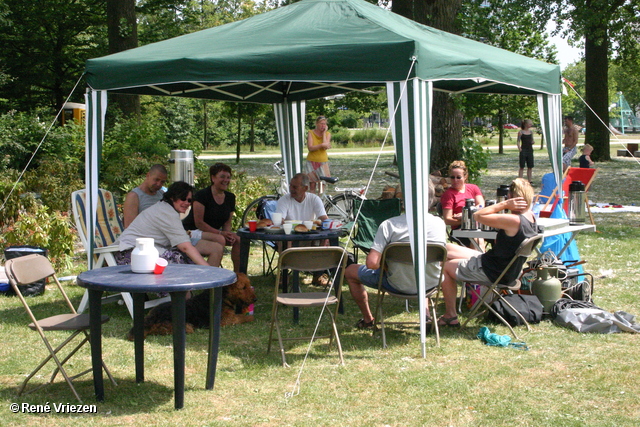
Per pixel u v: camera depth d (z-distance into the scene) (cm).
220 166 668
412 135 453
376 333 519
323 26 531
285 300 451
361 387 395
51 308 589
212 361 390
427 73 461
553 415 346
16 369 427
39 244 712
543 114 658
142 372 406
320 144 1013
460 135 1398
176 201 537
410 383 400
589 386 388
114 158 1302
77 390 392
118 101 1652
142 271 373
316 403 370
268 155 3666
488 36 1504
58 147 1499
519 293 568
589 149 1548
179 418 349
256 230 603
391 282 489
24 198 956
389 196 823
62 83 2497
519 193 488
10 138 1470
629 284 658
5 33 2302
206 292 538
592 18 1981
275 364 442
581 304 541
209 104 4212
